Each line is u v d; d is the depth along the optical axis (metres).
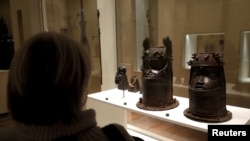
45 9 2.80
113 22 2.51
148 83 1.60
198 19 1.96
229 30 1.82
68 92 0.49
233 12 1.78
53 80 0.48
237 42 1.79
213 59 1.35
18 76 0.48
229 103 1.91
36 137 0.46
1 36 4.08
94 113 0.55
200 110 1.36
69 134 0.48
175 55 2.13
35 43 0.50
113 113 2.48
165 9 2.15
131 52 2.45
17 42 3.34
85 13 2.49
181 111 1.56
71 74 0.50
